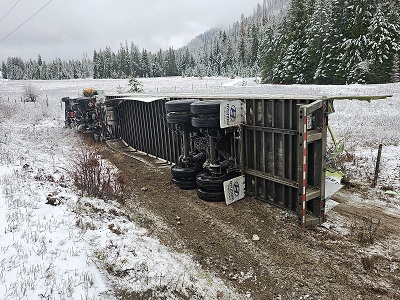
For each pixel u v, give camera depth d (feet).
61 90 193.16
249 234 21.44
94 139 57.93
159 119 41.22
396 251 18.71
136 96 46.55
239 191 27.27
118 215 22.36
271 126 24.56
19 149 41.47
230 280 16.75
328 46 141.38
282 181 24.16
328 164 33.19
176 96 35.45
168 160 40.68
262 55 203.10
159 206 26.50
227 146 29.09
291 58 163.73
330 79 143.64
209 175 27.84
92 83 271.90
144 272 15.42
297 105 21.25
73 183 27.76
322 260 18.16
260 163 26.27
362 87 104.47
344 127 56.29
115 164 41.24
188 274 16.55
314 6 158.30
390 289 15.57
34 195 22.43
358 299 15.05
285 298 15.31
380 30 125.39
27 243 15.85
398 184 28.81
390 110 70.18
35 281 13.14
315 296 15.34
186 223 23.29
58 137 57.88
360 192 27.94
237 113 26.37
